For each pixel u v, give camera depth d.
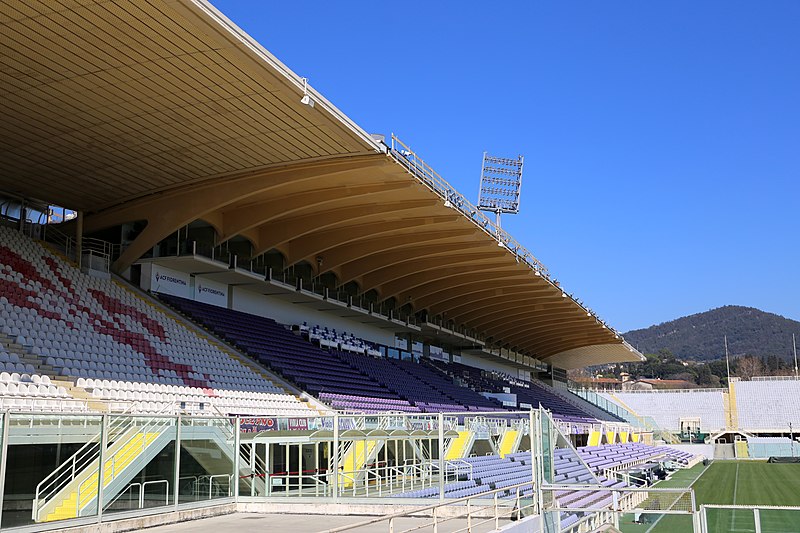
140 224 28.92
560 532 14.29
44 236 29.52
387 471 20.47
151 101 19.17
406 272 39.78
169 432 15.98
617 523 13.17
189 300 31.39
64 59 16.78
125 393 21.34
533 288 47.06
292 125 20.88
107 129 21.03
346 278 38.12
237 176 25.33
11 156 23.16
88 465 13.87
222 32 15.66
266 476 18.69
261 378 29.50
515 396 58.44
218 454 17.56
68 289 25.48
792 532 12.00
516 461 29.36
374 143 22.66
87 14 14.87
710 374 178.38
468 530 13.54
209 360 28.00
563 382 91.56
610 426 57.78
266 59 17.03
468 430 26.33
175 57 16.78
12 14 14.78
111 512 14.23
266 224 31.03
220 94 18.77
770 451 71.94
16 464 12.57
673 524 12.79
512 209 66.81
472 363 65.56
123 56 16.69
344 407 31.45
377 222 32.12
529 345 71.31
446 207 29.16
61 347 21.80
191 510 16.30
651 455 55.12
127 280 29.12
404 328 48.41
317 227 30.25
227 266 30.53
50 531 12.88
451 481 22.00
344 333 43.44
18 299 22.80
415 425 21.83
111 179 25.34
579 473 29.64
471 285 45.91
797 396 90.69
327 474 18.86
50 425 13.15
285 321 38.06
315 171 24.36
